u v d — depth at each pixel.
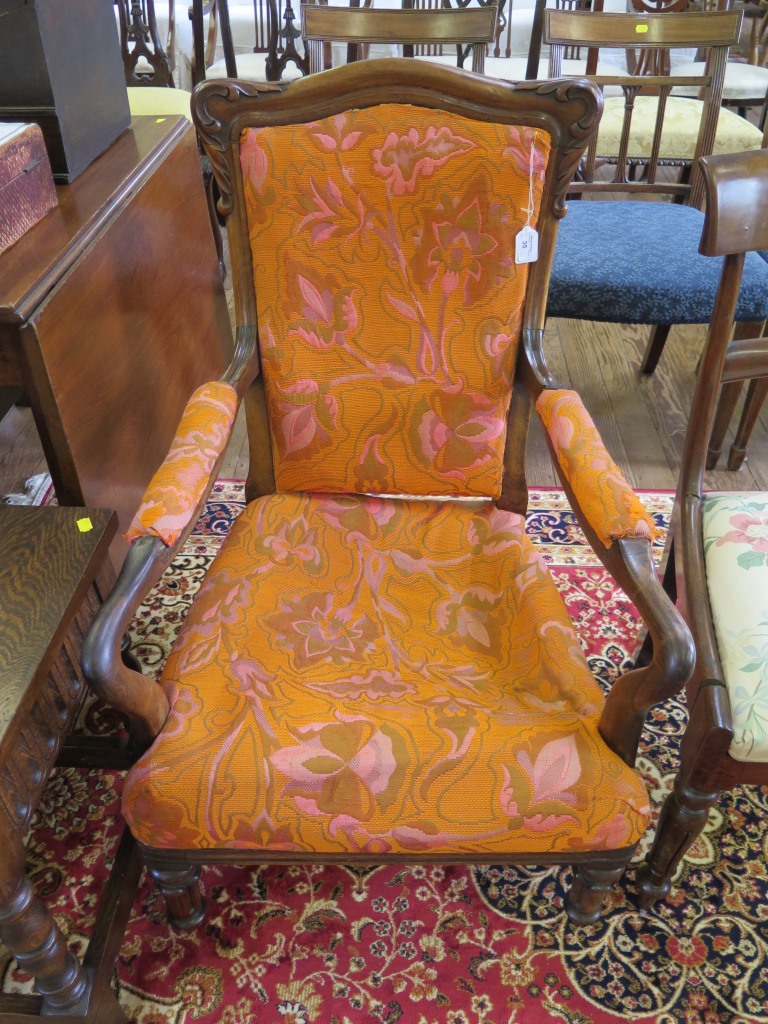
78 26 1.32
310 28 1.87
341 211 1.06
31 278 1.06
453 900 1.18
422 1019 1.06
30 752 0.84
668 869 1.09
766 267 1.77
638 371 2.40
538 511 1.89
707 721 0.93
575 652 0.99
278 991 1.08
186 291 1.63
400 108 1.02
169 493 0.90
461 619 1.07
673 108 2.58
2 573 0.92
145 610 1.62
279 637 1.03
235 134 1.04
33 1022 0.94
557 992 1.08
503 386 1.14
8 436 2.13
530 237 1.06
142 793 0.86
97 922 1.03
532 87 0.99
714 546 1.10
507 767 0.87
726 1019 1.05
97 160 1.42
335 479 1.22
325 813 0.86
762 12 3.47
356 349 1.13
